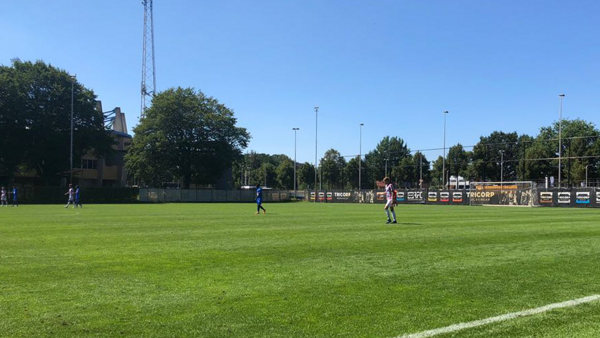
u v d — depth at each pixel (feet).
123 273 24.68
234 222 63.26
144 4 270.87
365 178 397.60
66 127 199.72
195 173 244.42
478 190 165.68
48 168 207.21
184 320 16.25
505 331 15.16
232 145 252.21
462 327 15.52
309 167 410.31
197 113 238.48
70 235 44.42
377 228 52.85
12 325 15.60
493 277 23.73
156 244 37.17
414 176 377.71
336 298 19.38
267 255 31.14
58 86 193.26
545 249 34.32
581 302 18.70
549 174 288.30
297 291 20.61
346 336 14.61
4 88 182.29
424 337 14.55
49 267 26.40
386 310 17.57
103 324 15.76
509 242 38.73
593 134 303.89
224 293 20.18
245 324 15.83
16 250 33.45
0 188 174.09
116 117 289.53
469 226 55.93
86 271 25.21
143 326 15.57
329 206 147.64
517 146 338.34
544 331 15.17
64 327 15.43
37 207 130.00
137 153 232.73
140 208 123.44
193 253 32.04
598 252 32.71
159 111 233.76
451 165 360.28
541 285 21.88
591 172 271.28
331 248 34.78
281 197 246.47
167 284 21.98
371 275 24.25
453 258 29.91
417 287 21.43
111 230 49.98
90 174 254.47
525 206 149.59
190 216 79.15
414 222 63.46
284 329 15.30
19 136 190.90
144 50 271.69
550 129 326.24
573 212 100.01
